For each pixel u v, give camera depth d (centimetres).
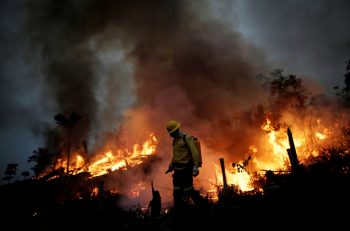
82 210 1141
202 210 504
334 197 460
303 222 390
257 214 461
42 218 1112
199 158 482
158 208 861
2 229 1068
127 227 629
